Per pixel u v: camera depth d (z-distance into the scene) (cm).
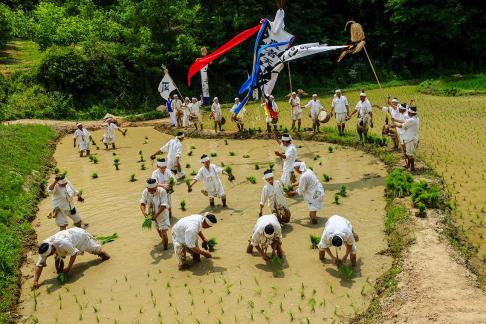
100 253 975
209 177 1195
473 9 4125
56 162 1823
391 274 815
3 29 3219
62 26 3269
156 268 937
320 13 4172
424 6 3909
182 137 1434
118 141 2194
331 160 1585
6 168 1488
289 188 1233
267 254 954
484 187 1215
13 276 922
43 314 809
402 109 1436
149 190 966
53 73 2903
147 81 3344
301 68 4012
